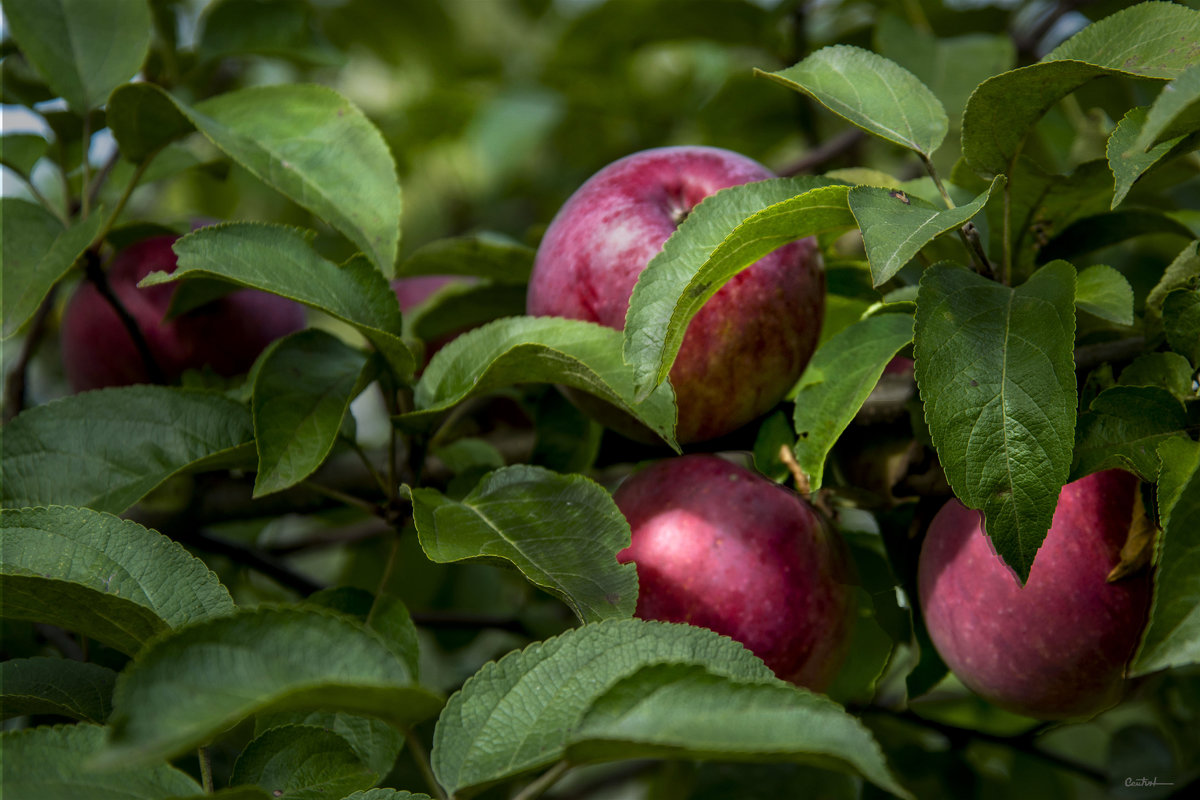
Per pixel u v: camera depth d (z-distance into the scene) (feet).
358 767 2.89
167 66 6.04
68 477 3.75
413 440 4.15
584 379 3.47
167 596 2.97
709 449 4.27
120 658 4.10
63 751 2.53
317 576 8.85
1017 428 2.94
